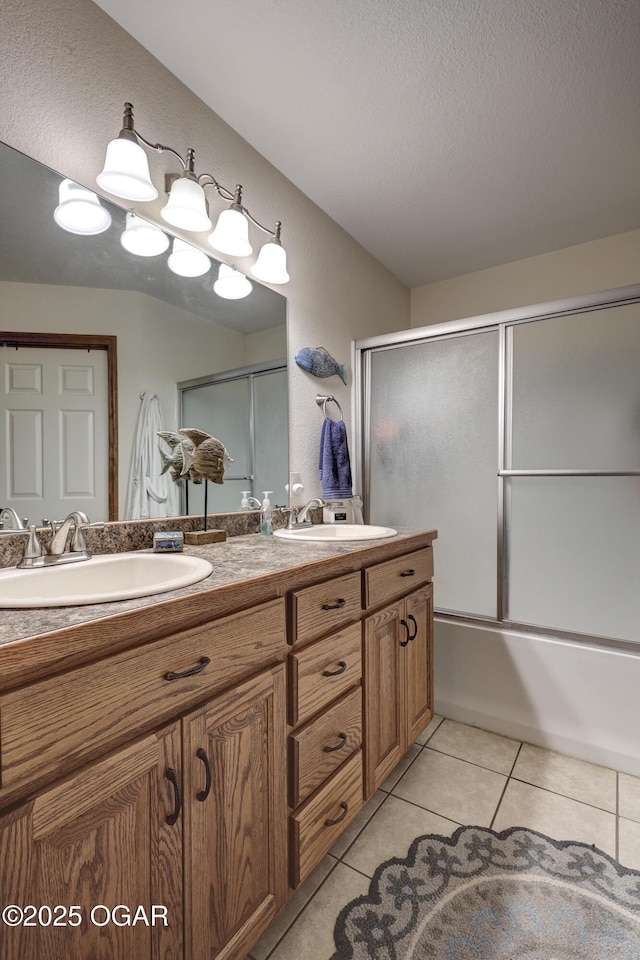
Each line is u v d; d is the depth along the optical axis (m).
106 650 0.67
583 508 1.80
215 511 1.62
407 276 2.83
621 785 1.58
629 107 1.53
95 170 1.21
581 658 1.76
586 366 1.79
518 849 1.29
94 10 1.20
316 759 1.12
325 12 1.22
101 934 0.66
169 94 1.40
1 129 1.03
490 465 2.02
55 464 1.17
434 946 1.02
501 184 1.94
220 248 1.52
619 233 2.33
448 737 1.90
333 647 1.19
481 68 1.38
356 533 1.84
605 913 1.09
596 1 1.19
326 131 1.64
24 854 0.58
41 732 0.59
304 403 2.03
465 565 2.07
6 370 1.08
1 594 0.90
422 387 2.21
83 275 1.23
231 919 0.87
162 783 0.75
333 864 1.25
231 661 0.88
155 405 1.42
